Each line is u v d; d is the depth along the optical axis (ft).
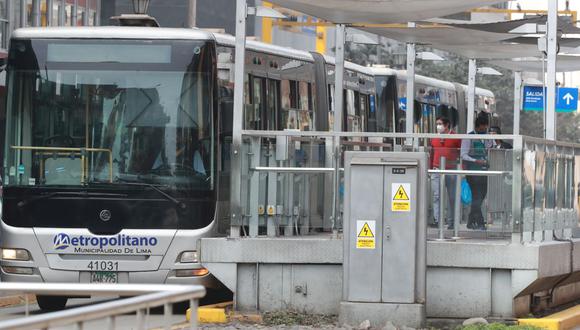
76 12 336.08
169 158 118.83
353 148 111.55
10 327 44.04
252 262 111.14
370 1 132.87
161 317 59.26
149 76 119.55
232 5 339.57
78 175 118.52
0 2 295.69
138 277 116.98
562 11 204.03
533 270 106.93
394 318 102.17
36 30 120.37
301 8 139.64
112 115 119.24
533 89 244.83
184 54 119.96
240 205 112.27
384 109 229.04
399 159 102.32
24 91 119.55
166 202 117.91
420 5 134.41
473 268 107.96
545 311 118.11
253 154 112.47
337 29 163.73
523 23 167.02
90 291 55.21
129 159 118.62
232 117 125.39
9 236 118.01
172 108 119.34
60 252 117.19
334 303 110.83
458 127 272.31
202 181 118.73
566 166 122.52
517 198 108.37
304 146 112.37
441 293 108.58
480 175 109.19
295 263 110.83
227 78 126.31
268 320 107.45
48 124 119.24
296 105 153.38
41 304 125.18
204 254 111.65
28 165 118.83
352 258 102.73
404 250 102.17
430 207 110.01
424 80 248.32
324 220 111.96
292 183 112.47
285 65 148.87
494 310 108.17
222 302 130.31
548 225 116.57
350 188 102.73
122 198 117.91
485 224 109.09
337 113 163.12
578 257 119.55
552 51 135.95
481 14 224.12
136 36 119.96
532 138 111.04
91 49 119.75
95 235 117.19
